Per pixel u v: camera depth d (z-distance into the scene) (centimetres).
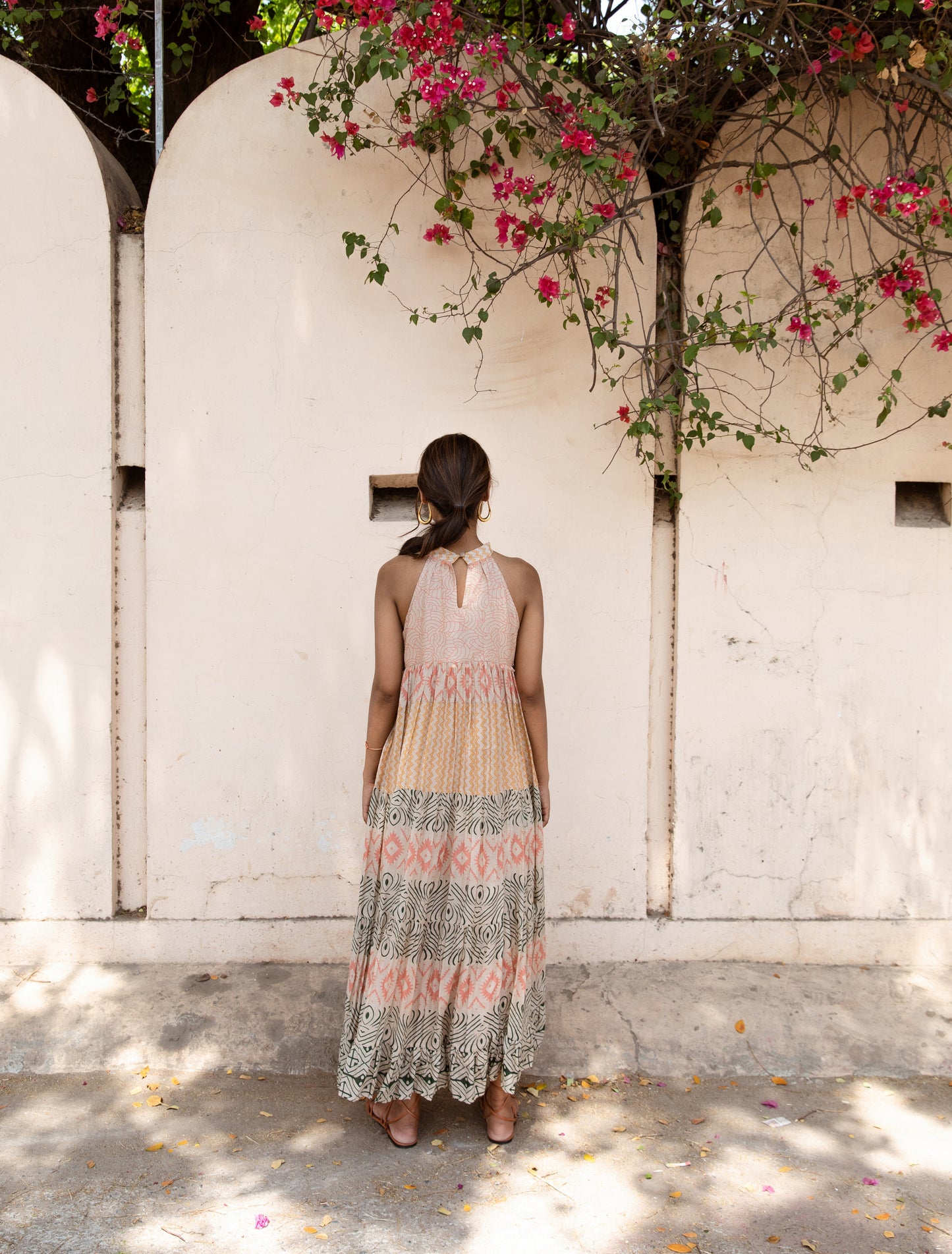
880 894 348
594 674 336
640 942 343
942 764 347
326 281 324
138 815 340
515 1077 257
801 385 334
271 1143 260
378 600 260
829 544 340
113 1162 250
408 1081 255
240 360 325
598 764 338
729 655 340
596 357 324
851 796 346
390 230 323
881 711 345
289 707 333
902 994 328
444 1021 255
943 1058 303
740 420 334
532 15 343
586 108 291
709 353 332
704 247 329
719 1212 234
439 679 252
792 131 306
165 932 336
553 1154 258
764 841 345
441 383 328
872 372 336
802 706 343
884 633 343
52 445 326
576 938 340
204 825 335
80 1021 304
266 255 323
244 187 321
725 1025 310
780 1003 321
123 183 343
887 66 301
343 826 335
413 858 250
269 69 318
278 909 337
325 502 329
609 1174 249
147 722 332
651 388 311
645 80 285
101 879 335
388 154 320
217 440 326
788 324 327
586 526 333
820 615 341
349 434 328
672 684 345
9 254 322
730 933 344
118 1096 280
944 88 284
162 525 327
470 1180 246
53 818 334
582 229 292
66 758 332
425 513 263
